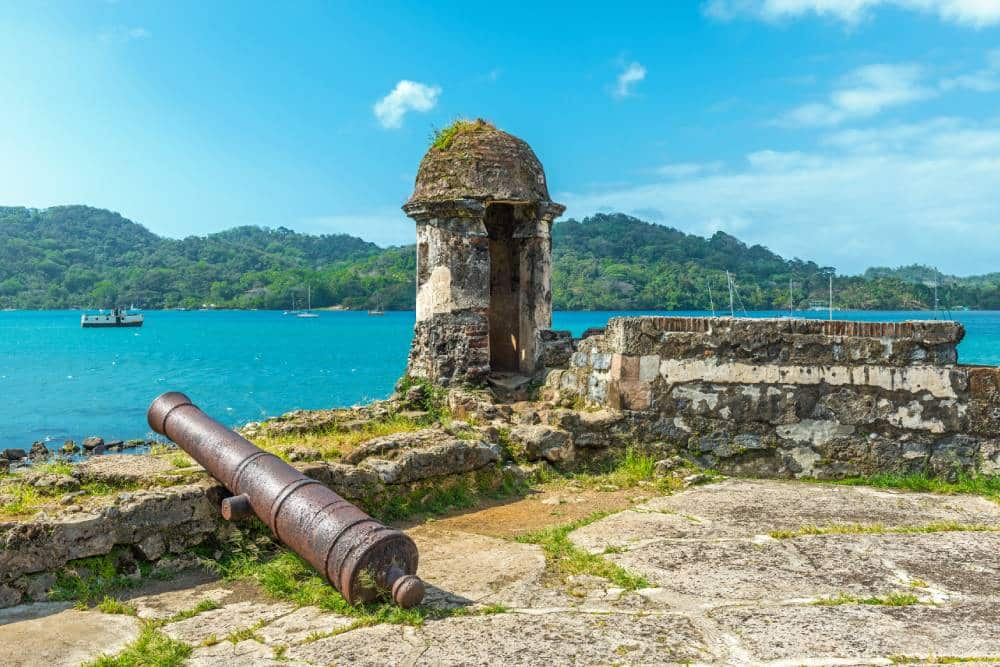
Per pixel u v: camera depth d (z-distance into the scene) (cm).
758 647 371
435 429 731
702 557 509
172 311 18512
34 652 383
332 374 3625
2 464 1325
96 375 3616
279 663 365
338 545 434
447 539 566
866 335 756
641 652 367
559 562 505
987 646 369
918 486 720
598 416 788
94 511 482
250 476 499
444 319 930
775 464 770
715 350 780
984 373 739
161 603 451
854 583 459
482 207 921
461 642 383
